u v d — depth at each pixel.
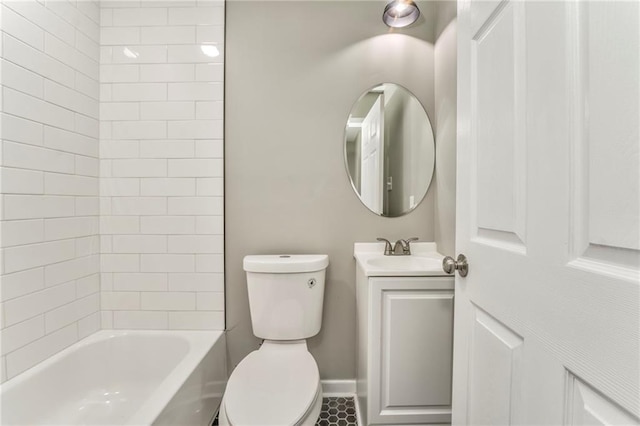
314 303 1.47
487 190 0.68
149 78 1.59
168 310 1.62
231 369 1.63
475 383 0.73
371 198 1.63
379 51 1.63
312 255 1.59
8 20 1.11
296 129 1.63
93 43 1.53
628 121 0.35
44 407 1.21
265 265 1.43
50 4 1.28
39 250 1.24
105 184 1.59
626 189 0.36
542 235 0.49
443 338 1.19
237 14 1.61
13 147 1.14
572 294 0.43
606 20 0.38
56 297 1.32
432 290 1.18
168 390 1.05
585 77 0.42
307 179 1.63
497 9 0.64
